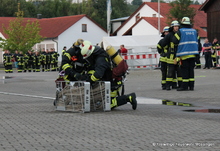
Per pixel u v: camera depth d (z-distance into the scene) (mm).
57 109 10047
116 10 89688
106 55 9680
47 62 34062
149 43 31469
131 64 29953
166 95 12977
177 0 44594
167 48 14430
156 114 9211
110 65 9742
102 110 9773
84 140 6664
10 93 14578
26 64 33562
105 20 84875
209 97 12180
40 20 68438
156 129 7488
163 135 6953
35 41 51062
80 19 64938
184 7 44438
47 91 15203
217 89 14234
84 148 6117
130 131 7348
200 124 7883
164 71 14711
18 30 50906
